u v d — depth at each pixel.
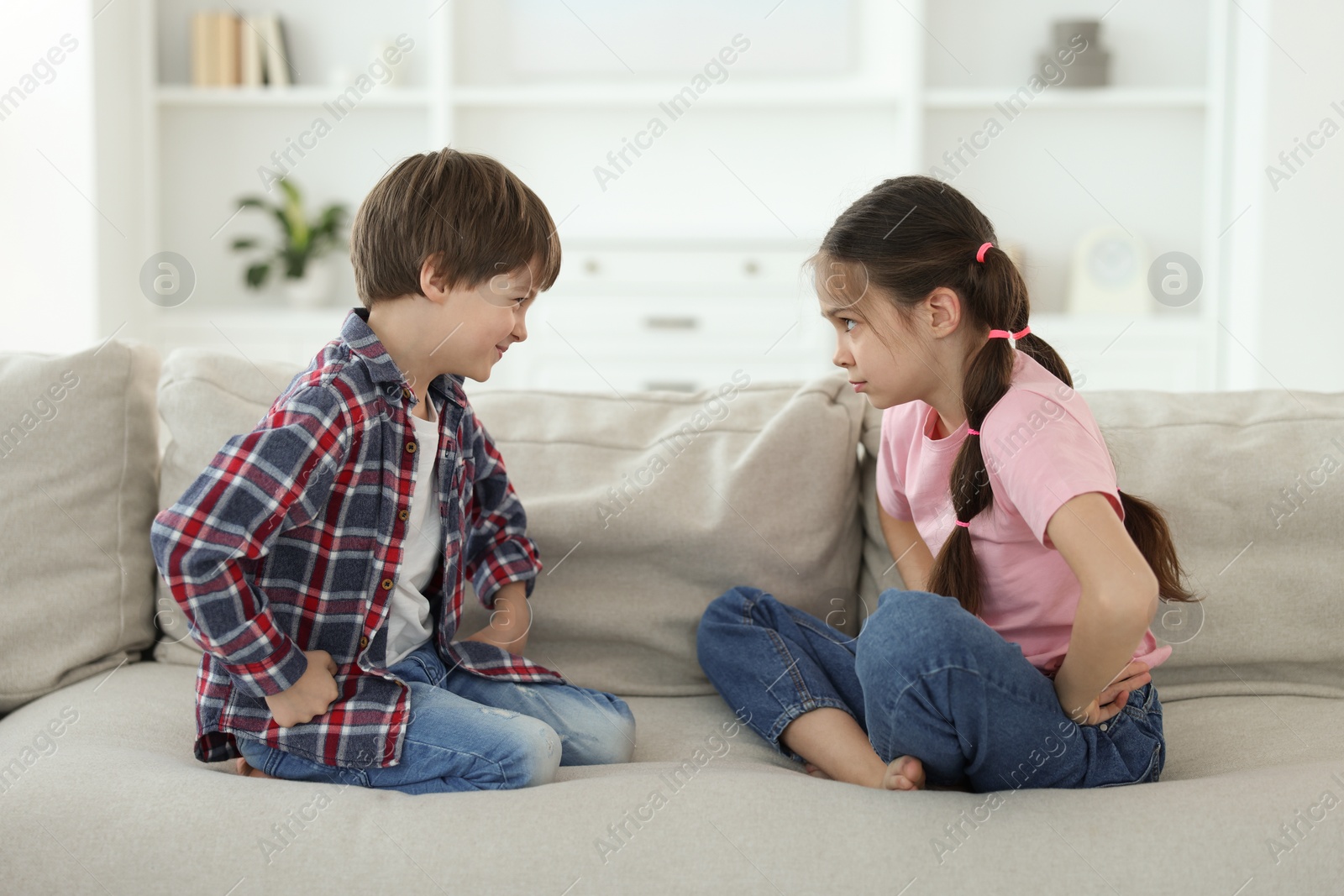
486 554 1.16
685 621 1.22
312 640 0.95
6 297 3.12
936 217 1.00
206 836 0.80
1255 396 1.29
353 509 0.96
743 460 1.24
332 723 0.92
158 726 1.03
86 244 3.10
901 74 3.59
